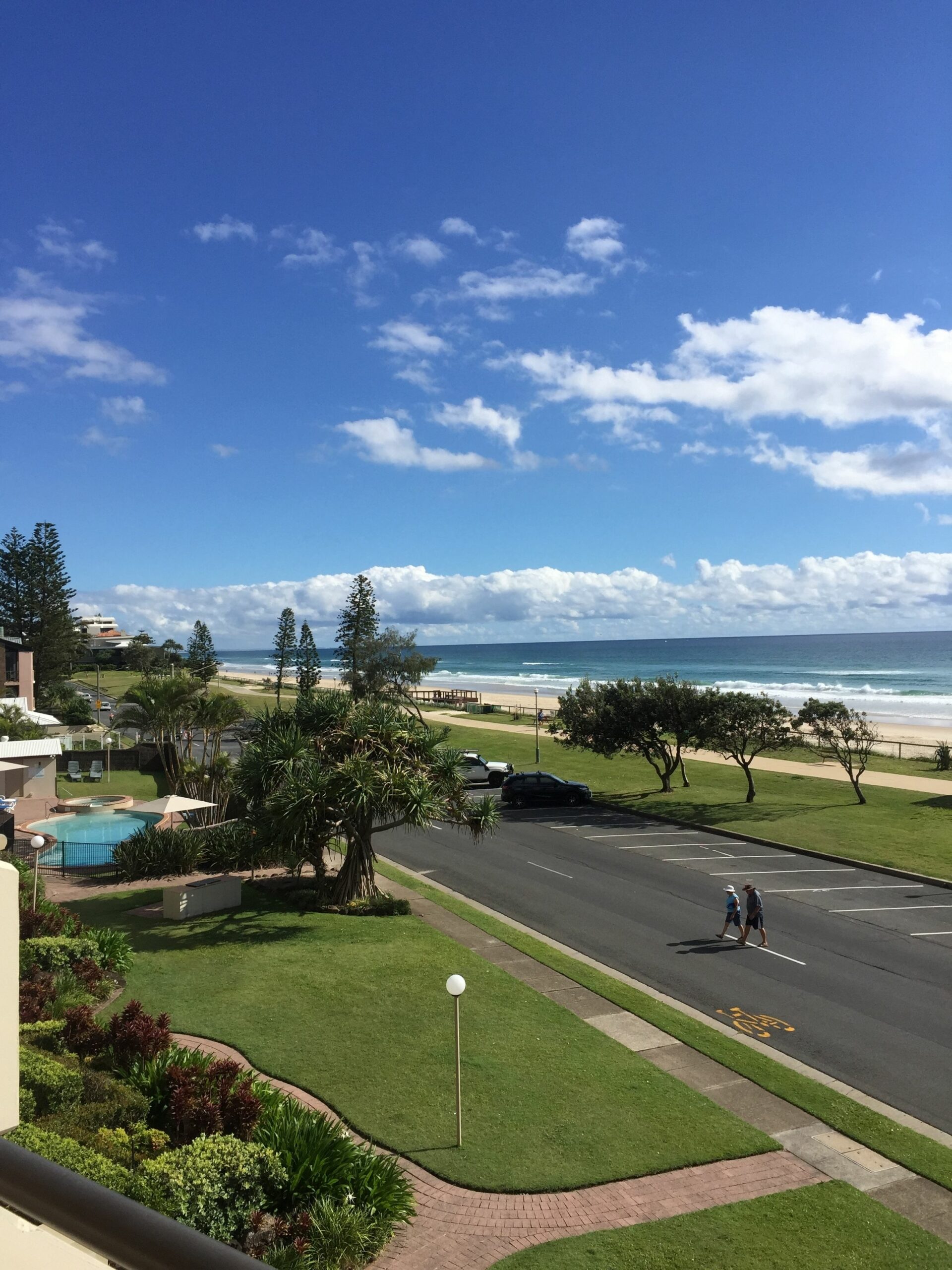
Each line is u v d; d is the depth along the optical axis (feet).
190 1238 4.06
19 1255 5.40
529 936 69.62
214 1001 52.11
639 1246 30.78
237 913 72.64
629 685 143.54
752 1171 36.27
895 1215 33.30
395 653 240.94
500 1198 33.60
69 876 84.69
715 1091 43.52
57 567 251.80
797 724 130.82
